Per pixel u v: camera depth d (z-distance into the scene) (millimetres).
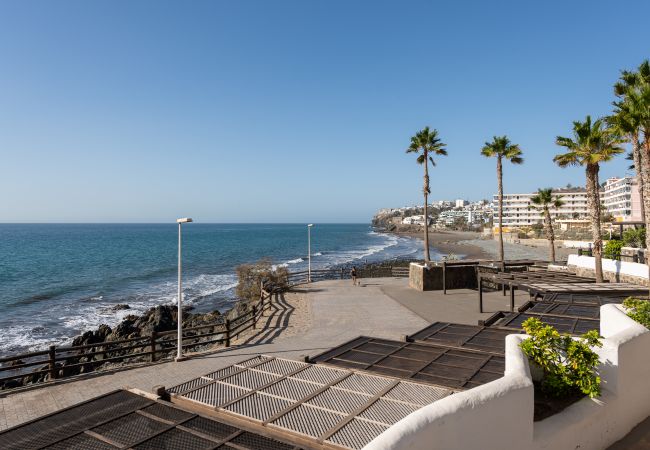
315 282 29250
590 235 73188
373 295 23625
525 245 86562
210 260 66125
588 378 5324
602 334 7504
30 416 8328
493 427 3902
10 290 38250
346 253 83250
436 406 3572
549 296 13766
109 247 94188
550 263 25312
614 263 19547
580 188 132500
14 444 4562
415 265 26172
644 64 20922
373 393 5809
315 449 4449
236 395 5875
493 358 7340
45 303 32375
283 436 4758
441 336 8922
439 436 3420
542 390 5422
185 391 6016
